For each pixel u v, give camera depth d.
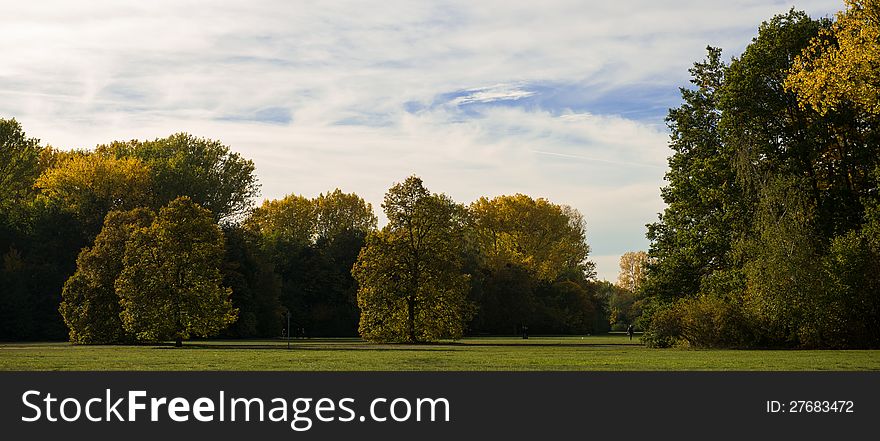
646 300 64.62
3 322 79.19
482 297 113.38
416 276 66.44
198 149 102.25
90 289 62.03
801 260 49.62
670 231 63.28
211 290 58.56
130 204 92.25
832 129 55.41
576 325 122.88
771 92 56.41
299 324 104.31
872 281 49.59
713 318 52.06
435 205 67.25
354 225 129.75
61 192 93.06
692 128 62.62
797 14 57.44
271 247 109.56
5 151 95.62
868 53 38.66
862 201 52.47
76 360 37.38
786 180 51.84
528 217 127.25
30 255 85.12
